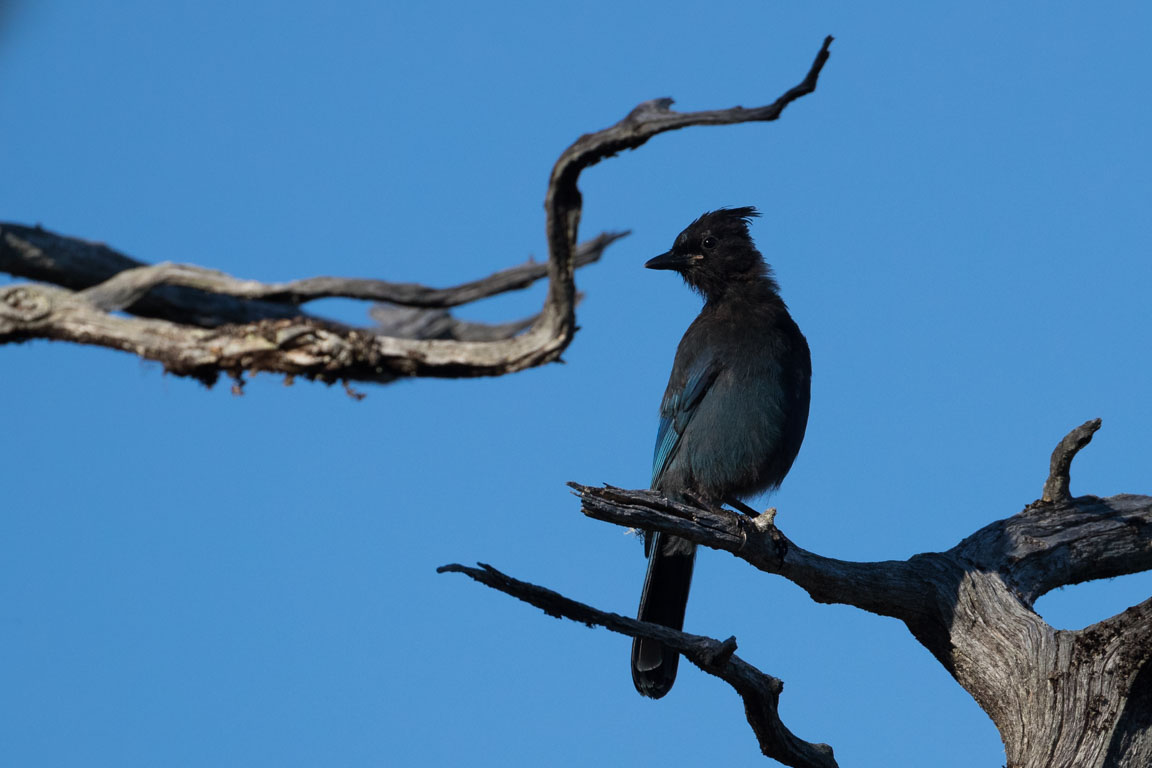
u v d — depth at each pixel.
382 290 10.08
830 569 11.91
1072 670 11.30
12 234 10.18
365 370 10.16
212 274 10.23
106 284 10.12
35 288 10.05
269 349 9.97
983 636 12.12
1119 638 11.08
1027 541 13.10
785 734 10.84
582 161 9.17
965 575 12.52
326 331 9.98
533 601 9.02
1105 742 10.91
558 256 9.67
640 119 9.02
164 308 10.41
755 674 10.22
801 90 8.74
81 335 10.09
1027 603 12.53
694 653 9.60
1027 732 11.45
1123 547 13.34
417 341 10.18
